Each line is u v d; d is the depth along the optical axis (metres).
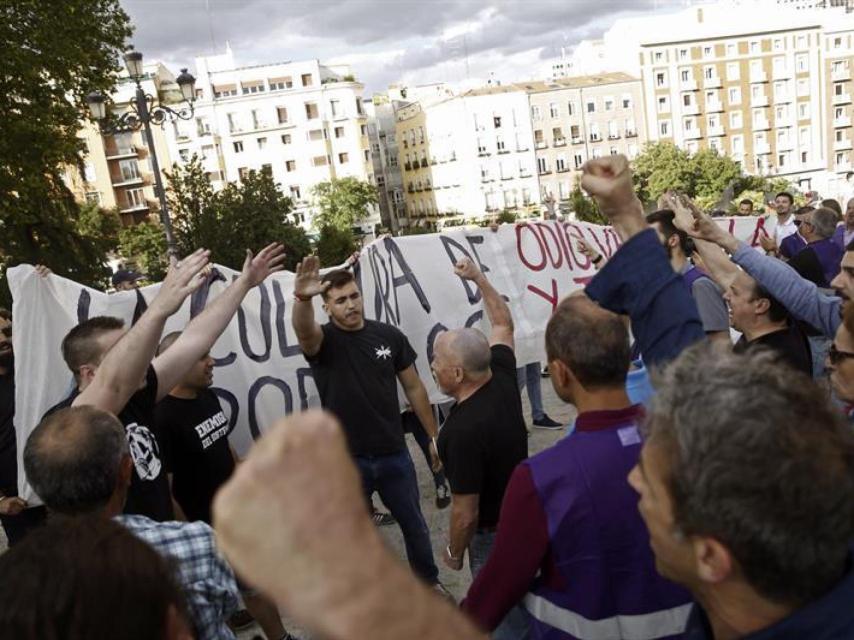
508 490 1.56
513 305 5.30
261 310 4.32
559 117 73.56
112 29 18.23
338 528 0.41
